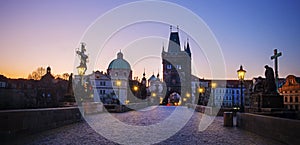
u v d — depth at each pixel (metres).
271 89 22.62
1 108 27.70
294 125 10.04
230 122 18.50
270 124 12.47
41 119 14.30
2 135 10.62
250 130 15.45
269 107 22.28
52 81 80.69
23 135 12.29
